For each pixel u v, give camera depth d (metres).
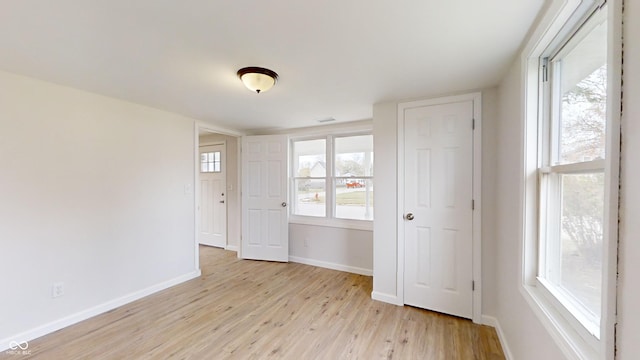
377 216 2.77
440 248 2.50
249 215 4.25
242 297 2.88
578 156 1.19
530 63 1.50
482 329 2.25
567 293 1.26
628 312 0.72
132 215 2.82
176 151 3.27
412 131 2.60
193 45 1.60
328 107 2.93
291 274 3.59
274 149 4.14
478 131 2.34
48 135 2.22
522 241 1.55
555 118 1.41
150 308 2.63
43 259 2.19
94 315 2.47
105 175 2.59
